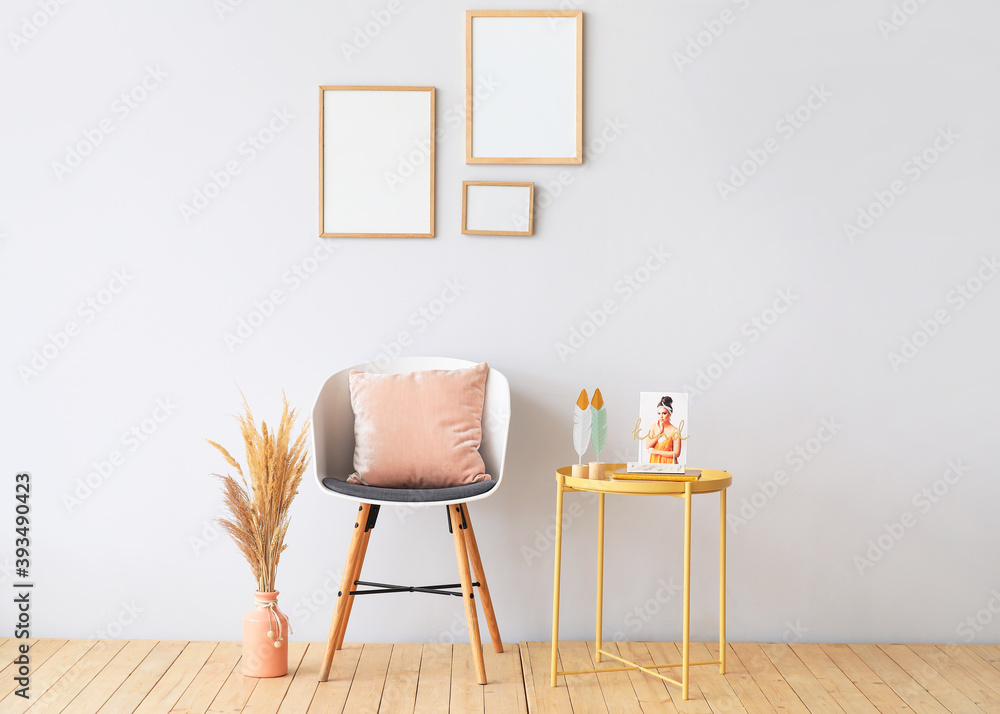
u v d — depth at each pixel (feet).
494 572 8.04
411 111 8.02
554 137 8.00
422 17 8.03
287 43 8.02
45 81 7.99
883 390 8.00
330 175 8.02
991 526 7.98
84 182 8.00
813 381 8.02
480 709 6.32
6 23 7.97
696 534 8.04
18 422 8.02
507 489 8.05
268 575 7.04
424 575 8.01
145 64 7.99
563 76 8.00
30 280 8.00
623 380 8.05
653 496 8.02
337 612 6.94
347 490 6.70
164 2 7.99
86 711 6.20
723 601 7.16
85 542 8.00
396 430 7.19
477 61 8.00
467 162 7.99
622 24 8.00
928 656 7.62
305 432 7.25
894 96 7.98
